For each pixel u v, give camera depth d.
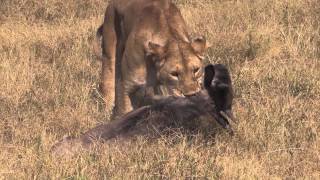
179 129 10.92
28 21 21.92
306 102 13.13
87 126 12.82
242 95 13.46
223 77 11.08
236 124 11.43
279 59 15.62
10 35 19.58
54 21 21.92
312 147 11.04
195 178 9.97
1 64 16.28
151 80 11.66
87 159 10.38
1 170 10.12
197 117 11.02
